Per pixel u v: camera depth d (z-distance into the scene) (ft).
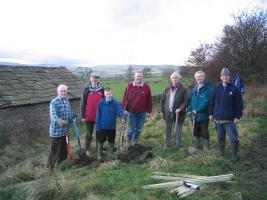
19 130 41.42
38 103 46.01
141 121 30.22
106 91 27.48
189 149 27.02
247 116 45.78
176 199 17.99
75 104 55.93
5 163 31.40
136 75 29.35
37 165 28.25
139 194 18.92
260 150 28.30
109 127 27.68
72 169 25.49
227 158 25.49
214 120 25.95
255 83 73.61
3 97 41.75
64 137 27.09
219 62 76.02
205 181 19.89
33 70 55.93
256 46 74.02
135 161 25.90
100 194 19.44
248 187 19.69
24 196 18.78
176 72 28.63
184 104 28.07
